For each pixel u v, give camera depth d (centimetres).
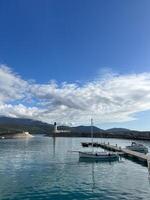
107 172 4653
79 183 3747
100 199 2945
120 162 5953
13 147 11212
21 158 6794
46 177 4175
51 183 3741
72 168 5100
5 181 3869
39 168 5091
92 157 6278
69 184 3684
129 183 3738
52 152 8606
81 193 3206
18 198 3006
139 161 6066
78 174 4447
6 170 4853
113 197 3027
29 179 4012
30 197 3047
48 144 13775
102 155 6259
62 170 4859
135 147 8788
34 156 7275
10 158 6806
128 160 6288
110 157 6262
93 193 3203
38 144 13762
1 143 14675
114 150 8562
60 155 7531
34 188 3456
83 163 5772
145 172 4653
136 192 3241
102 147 11044
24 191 3303
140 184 3669
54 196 3081
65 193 3212
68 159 6506
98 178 4100
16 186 3562
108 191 3294
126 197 3025
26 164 5659
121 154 7012
